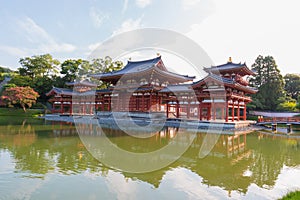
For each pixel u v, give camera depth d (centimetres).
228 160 978
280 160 1002
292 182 705
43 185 629
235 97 2238
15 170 757
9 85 4106
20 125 2300
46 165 824
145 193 589
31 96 3747
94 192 589
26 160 887
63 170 768
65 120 3014
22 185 626
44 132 1770
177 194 589
